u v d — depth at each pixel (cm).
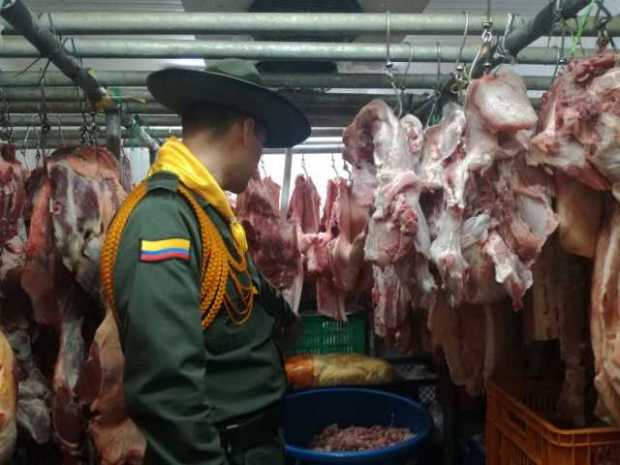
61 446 210
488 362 204
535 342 210
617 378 144
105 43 196
